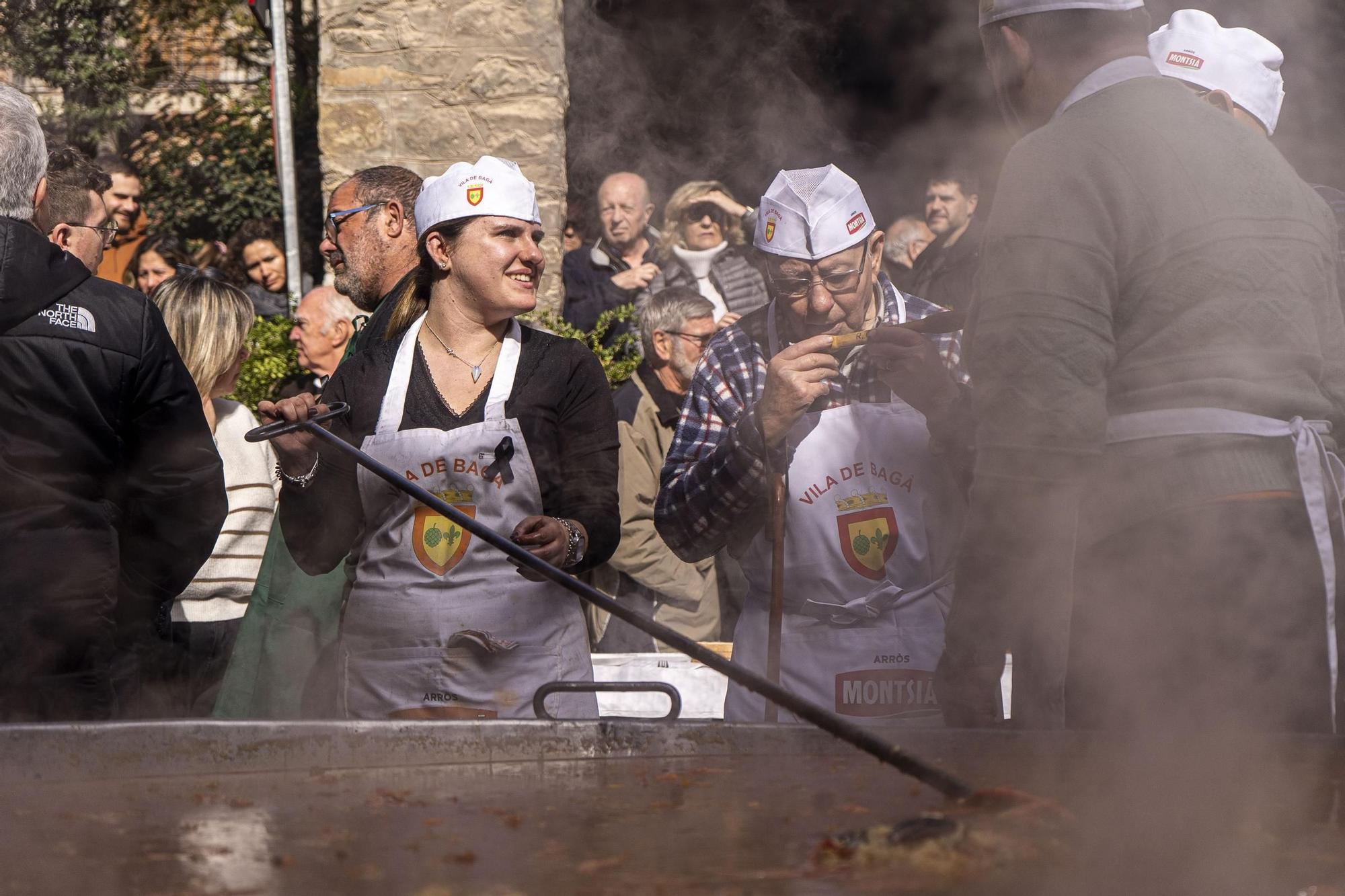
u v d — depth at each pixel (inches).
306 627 119.4
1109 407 78.8
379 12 244.5
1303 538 75.9
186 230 354.6
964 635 78.8
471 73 245.1
